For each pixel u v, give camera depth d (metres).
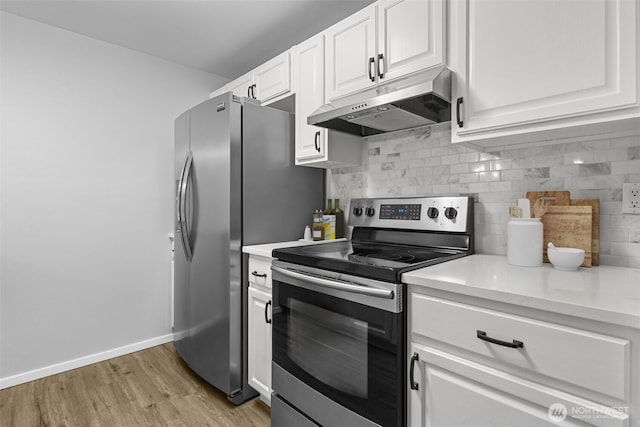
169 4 2.02
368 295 1.17
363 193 2.13
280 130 2.10
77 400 1.93
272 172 2.05
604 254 1.27
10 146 2.12
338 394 1.31
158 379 2.17
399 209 1.79
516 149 1.49
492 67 1.21
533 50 1.12
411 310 1.11
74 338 2.35
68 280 2.33
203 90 3.01
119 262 2.55
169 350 2.64
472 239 1.57
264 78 2.31
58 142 2.29
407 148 1.89
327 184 2.37
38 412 1.81
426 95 1.38
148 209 2.69
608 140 1.26
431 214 1.66
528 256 1.25
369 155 2.10
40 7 2.05
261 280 1.79
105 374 2.24
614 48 0.97
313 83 1.95
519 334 0.88
